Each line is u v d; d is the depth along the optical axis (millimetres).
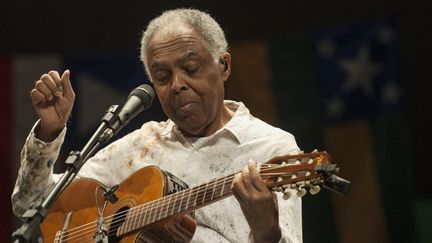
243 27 13812
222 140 7098
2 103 13359
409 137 11859
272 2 13719
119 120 6586
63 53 13617
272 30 13703
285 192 5840
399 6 12992
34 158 7152
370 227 11828
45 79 6801
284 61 12484
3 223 13109
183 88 6797
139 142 7535
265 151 6977
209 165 7082
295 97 12375
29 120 13312
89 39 14367
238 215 6848
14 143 13289
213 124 7184
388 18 12016
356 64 12117
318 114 12211
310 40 12375
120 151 7582
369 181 11875
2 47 14539
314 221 12016
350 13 13328
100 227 6801
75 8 14430
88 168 7723
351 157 11984
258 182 5730
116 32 14289
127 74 13266
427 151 12758
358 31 12164
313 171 5625
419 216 12352
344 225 11906
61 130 7094
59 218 7395
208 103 6891
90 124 13125
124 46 14250
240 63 12664
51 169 7316
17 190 7383
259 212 5801
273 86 12484
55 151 7172
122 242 6797
